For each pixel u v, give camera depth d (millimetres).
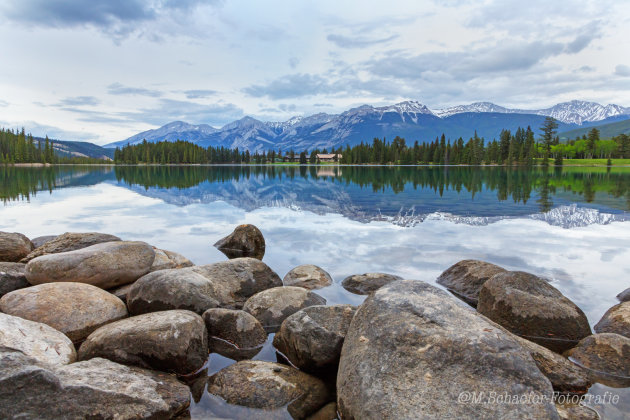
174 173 67312
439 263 8914
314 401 3949
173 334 4484
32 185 33875
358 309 4570
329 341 4520
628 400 3926
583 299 6684
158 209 18344
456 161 133125
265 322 5961
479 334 3662
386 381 3475
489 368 3365
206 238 11859
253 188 31891
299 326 4828
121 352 4398
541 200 21594
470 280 7215
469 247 10398
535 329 5375
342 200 22109
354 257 9508
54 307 5344
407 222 14477
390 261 9102
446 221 14672
